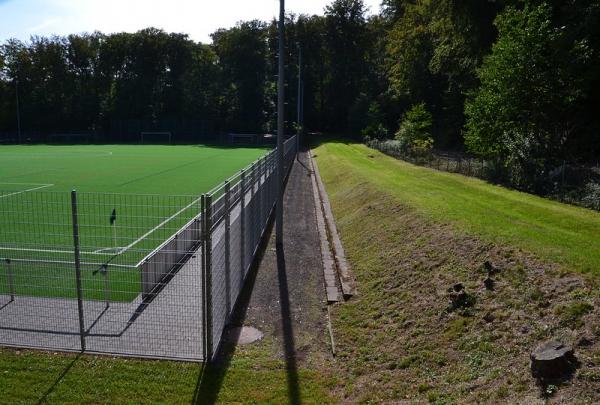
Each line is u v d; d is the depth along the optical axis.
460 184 23.41
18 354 8.70
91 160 48.12
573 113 27.41
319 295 12.55
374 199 20.95
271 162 21.98
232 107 90.50
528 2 24.30
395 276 12.35
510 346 7.73
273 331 10.32
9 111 88.12
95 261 13.59
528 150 22.91
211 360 8.65
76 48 92.62
